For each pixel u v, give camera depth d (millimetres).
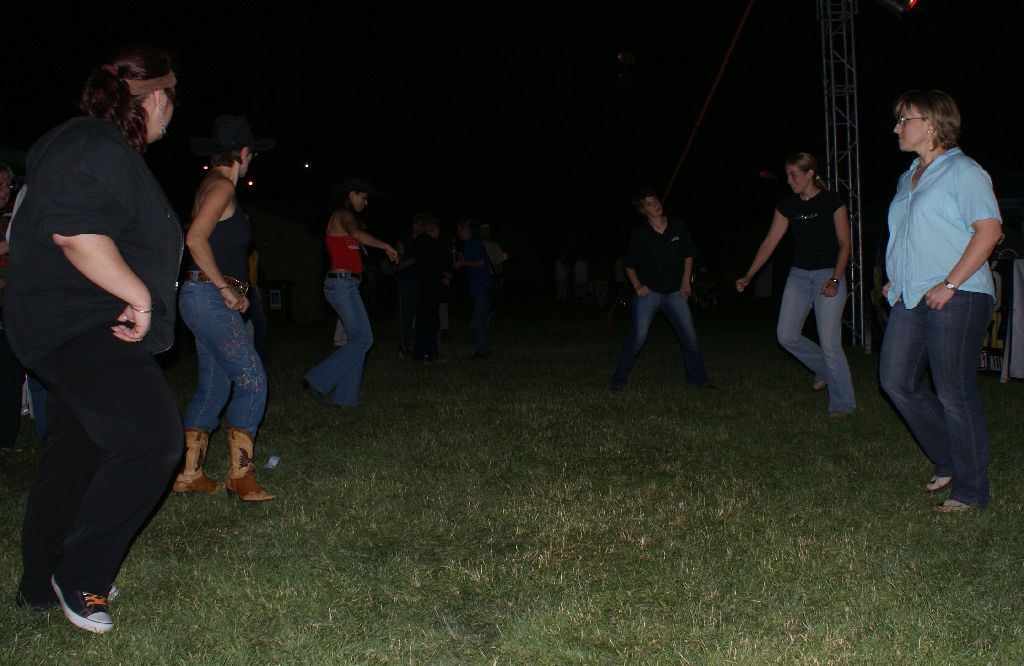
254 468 5449
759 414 6887
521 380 8859
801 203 6855
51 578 3305
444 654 3068
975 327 4320
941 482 4793
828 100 12547
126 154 2998
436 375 9273
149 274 3145
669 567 3783
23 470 5422
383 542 4137
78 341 3055
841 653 2996
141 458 3090
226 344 4641
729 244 29953
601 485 5047
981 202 4195
